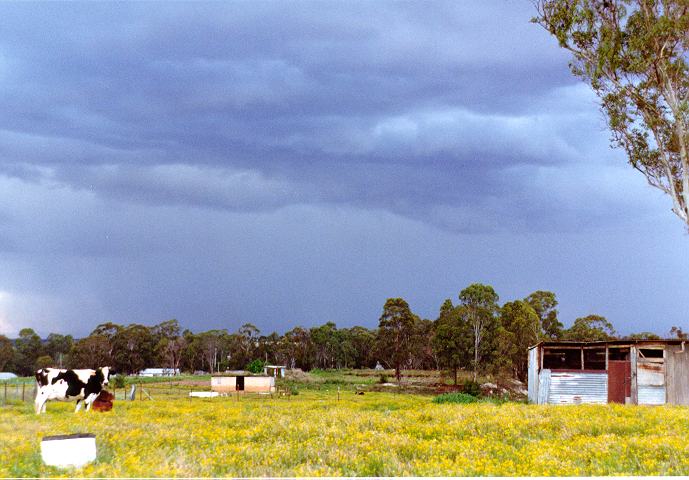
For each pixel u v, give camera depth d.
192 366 174.88
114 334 165.50
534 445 16.98
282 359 173.75
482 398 60.09
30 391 43.53
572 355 50.53
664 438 17.17
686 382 40.12
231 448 16.03
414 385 92.44
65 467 13.00
